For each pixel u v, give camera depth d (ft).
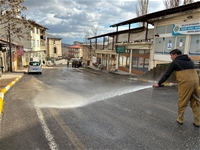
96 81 41.91
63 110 15.49
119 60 84.99
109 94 23.00
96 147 9.13
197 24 38.83
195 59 39.96
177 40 45.19
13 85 31.71
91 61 134.92
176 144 9.52
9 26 40.01
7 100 19.40
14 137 10.23
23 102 18.45
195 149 9.02
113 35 91.66
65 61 217.97
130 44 68.74
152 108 16.33
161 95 22.66
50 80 41.68
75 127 11.68
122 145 9.36
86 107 16.52
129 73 71.31
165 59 49.37
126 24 72.23
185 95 11.72
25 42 104.94
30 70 61.52
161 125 12.13
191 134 10.76
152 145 9.39
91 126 11.86
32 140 9.87
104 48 111.04
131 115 14.23
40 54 139.64
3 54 62.34
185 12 40.42
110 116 13.96
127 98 20.56
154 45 54.44
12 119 13.17
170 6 56.24
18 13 34.14
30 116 13.84
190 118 13.55
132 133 10.82
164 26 49.98
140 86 31.37
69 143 9.54
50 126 11.82
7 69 67.62
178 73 11.81
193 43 40.70
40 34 141.59
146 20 55.57
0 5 30.66
